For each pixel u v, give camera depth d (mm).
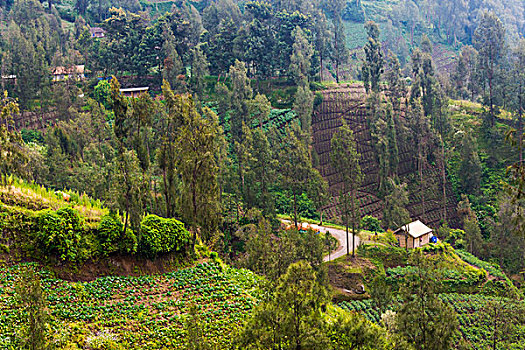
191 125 51844
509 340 54156
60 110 103375
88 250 40875
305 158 82750
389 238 78938
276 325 24609
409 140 115812
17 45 119625
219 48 130875
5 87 110438
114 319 36094
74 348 31484
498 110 124312
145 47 125688
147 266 43938
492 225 90500
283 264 40219
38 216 40000
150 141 81125
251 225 73812
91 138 91125
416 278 33375
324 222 91438
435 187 108812
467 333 57438
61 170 74875
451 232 95062
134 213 43250
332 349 24750
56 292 36844
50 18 165625
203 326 29484
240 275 47594
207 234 51812
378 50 123375
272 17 139000
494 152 112500
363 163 112562
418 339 31266
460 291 70625
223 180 81000
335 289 65875
